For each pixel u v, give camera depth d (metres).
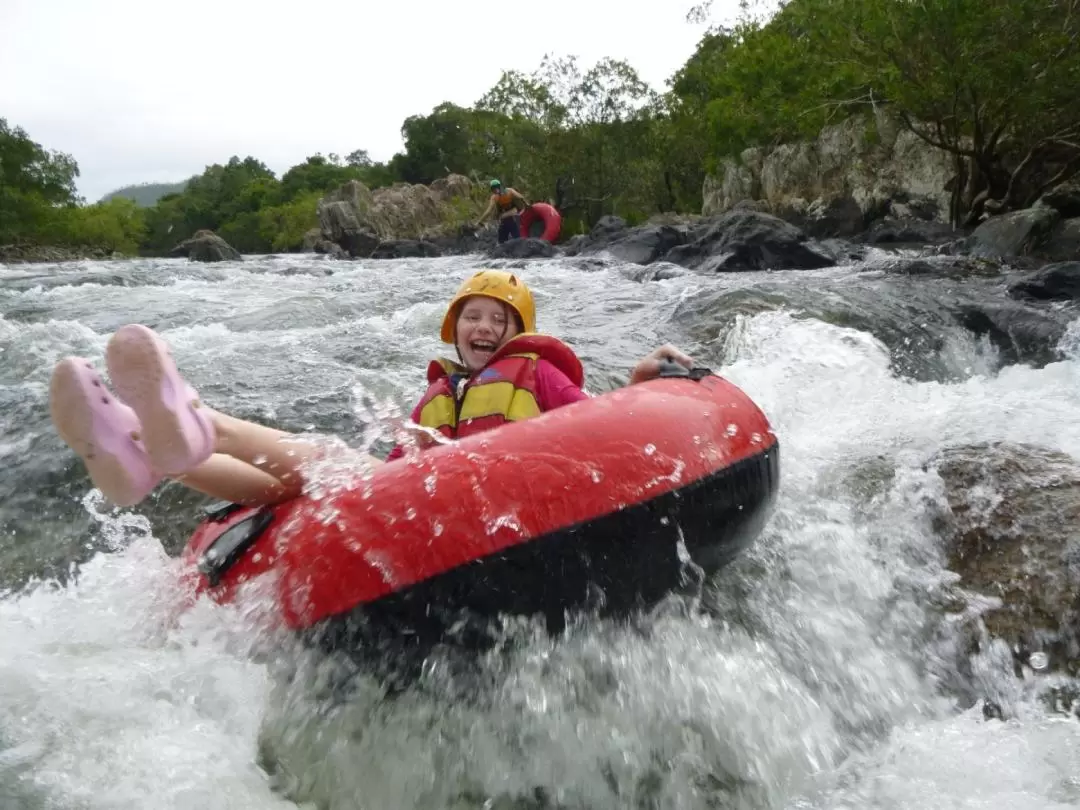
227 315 8.42
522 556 2.25
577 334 6.84
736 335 6.26
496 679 2.35
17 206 50.53
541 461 2.38
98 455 2.19
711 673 2.53
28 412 5.09
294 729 2.27
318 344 6.64
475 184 42.66
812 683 2.61
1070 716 2.47
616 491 2.38
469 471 2.34
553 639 2.38
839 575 3.07
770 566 3.08
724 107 23.77
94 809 1.85
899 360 6.31
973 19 13.45
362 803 2.16
